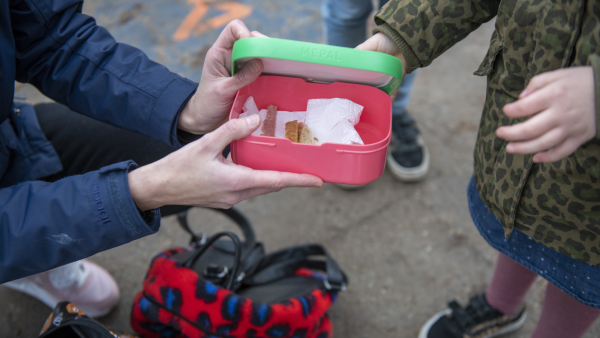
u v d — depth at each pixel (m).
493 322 1.35
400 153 1.83
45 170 1.04
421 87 2.18
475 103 2.09
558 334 1.06
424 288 1.54
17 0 0.88
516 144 0.59
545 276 0.90
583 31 0.64
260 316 1.06
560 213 0.76
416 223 1.71
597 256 0.77
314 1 2.55
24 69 0.97
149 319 1.14
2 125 1.00
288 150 0.75
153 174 0.78
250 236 1.30
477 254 1.61
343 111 0.86
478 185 0.95
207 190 0.78
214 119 0.96
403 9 0.86
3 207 0.78
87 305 1.39
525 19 0.71
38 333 1.44
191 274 1.10
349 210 1.76
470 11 0.86
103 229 0.78
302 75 0.86
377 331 1.45
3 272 0.79
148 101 0.97
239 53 0.72
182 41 2.35
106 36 1.02
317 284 1.25
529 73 0.74
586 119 0.56
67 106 1.05
